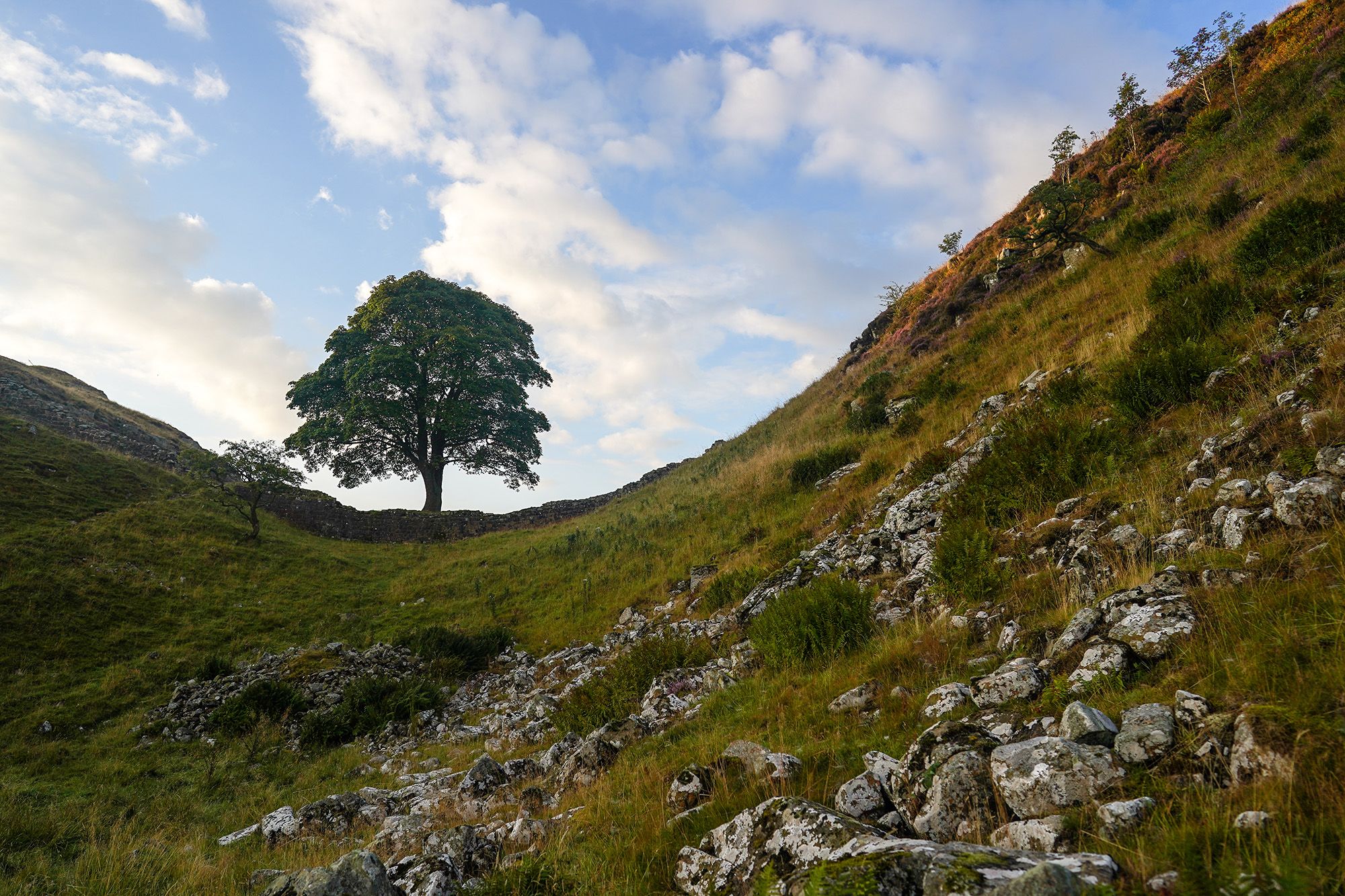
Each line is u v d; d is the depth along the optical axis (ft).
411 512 137.39
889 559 35.83
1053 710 13.34
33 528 80.23
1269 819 7.44
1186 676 11.87
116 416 145.59
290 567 94.43
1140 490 23.71
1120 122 102.83
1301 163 48.14
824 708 20.65
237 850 26.09
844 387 113.50
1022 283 84.02
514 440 170.30
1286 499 15.81
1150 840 8.02
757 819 12.09
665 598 62.49
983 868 7.57
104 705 53.06
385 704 50.55
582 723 33.94
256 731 45.85
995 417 46.50
